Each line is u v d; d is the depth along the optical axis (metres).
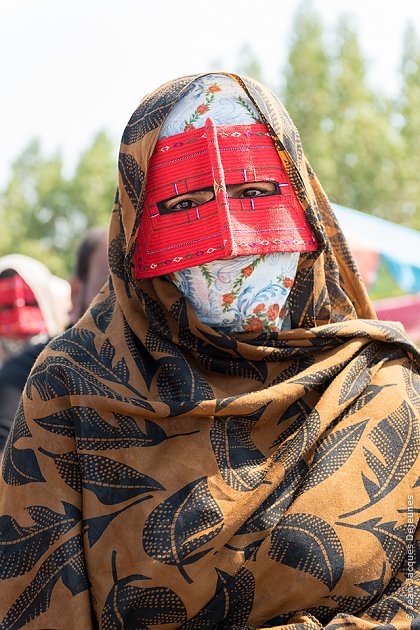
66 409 1.64
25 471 1.62
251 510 1.56
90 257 3.21
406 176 26.38
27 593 1.59
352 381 1.71
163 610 1.54
